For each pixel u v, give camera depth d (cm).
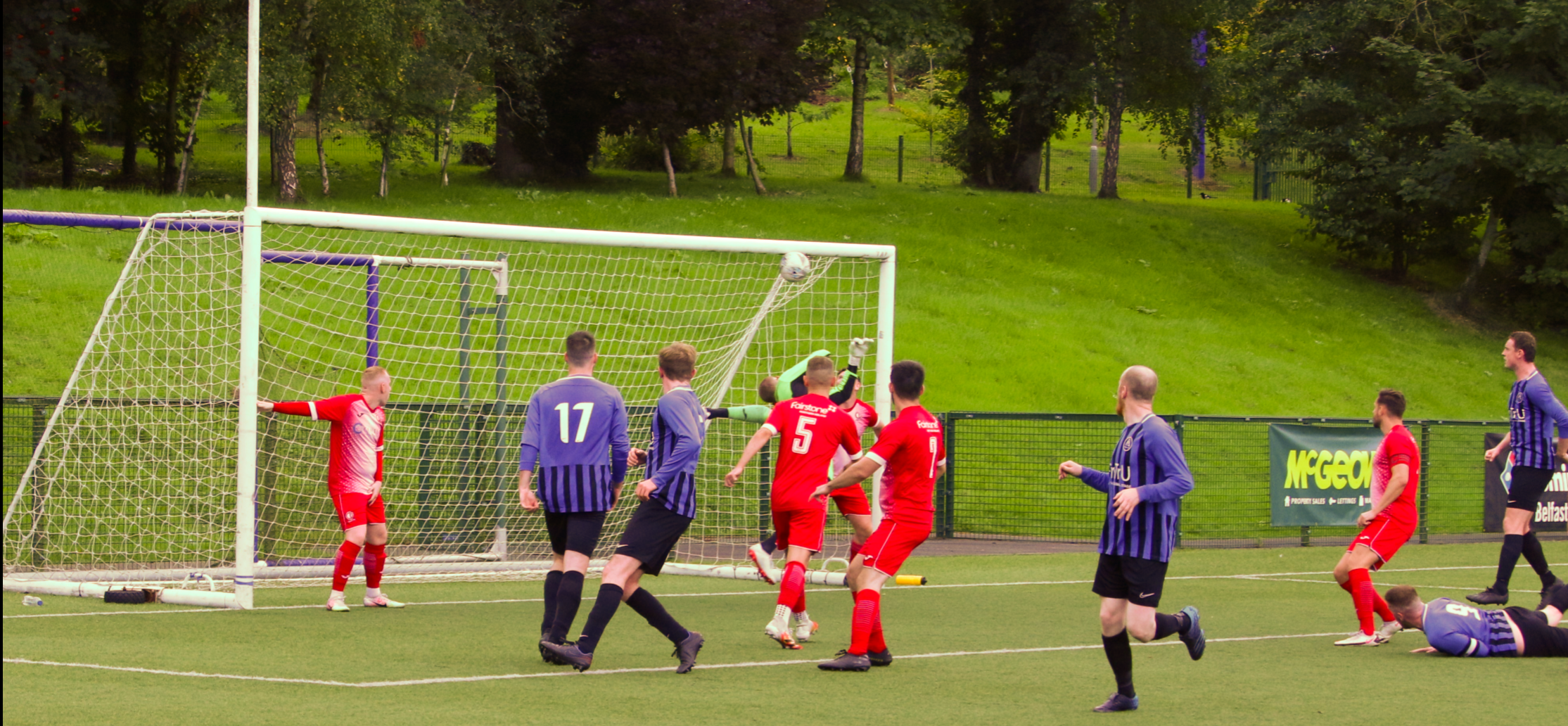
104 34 4744
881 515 1773
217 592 1628
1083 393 3509
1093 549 2394
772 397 1619
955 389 3322
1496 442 2695
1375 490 1423
